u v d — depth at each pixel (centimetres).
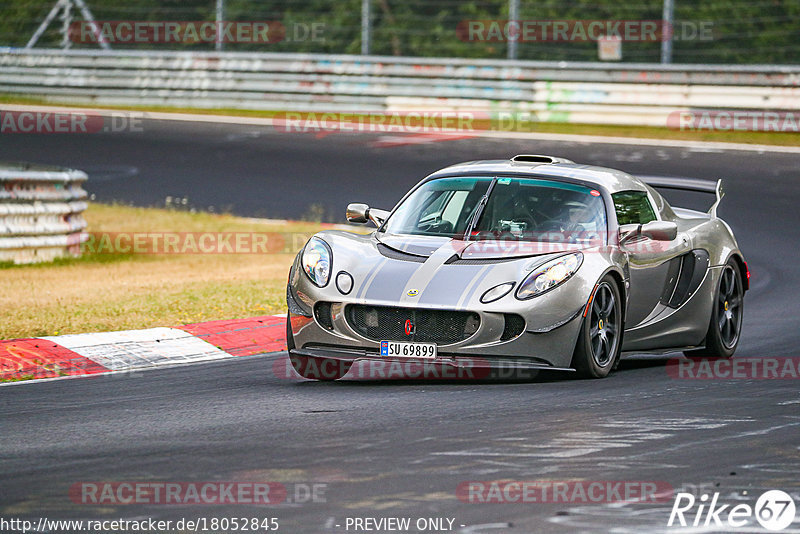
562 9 12988
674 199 6462
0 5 14075
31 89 11356
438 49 13312
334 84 10225
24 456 1945
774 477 1797
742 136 8744
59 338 3203
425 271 2658
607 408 2348
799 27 12569
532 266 2655
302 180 7475
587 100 9369
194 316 3700
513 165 3103
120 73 11012
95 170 8025
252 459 1908
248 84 10569
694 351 3222
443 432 2109
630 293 2888
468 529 1528
